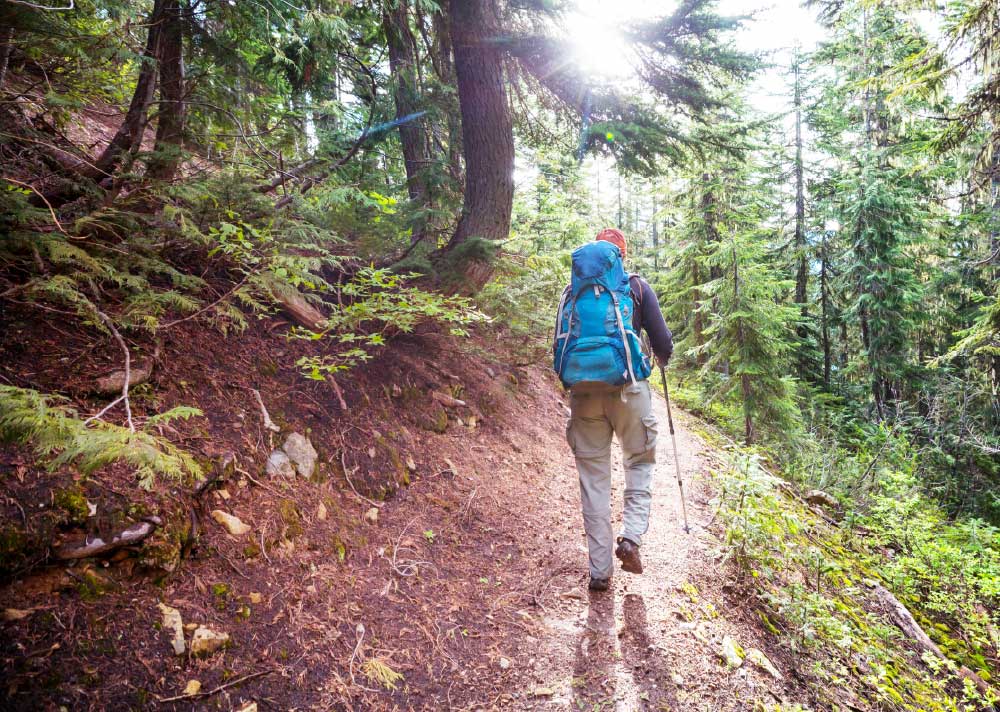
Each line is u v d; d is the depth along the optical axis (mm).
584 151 6488
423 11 5938
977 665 4672
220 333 3395
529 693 2203
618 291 2852
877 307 14930
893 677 3199
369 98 5902
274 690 1903
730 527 3551
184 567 2096
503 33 5512
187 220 3195
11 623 1622
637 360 2775
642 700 2174
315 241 4422
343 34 4129
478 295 5137
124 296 3070
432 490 3520
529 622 2682
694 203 15320
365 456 3355
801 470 7852
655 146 6121
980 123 7980
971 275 15883
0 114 3092
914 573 6113
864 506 7332
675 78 5891
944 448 12078
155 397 2611
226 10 3900
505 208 5598
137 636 1805
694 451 6422
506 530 3482
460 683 2217
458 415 4504
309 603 2312
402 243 5469
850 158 16906
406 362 4555
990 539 7594
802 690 2533
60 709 1525
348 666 2125
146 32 3994
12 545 1712
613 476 4812
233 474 2549
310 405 3340
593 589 2928
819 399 14188
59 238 2791
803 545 4355
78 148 3586
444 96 6461
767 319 8102
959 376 14250
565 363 2811
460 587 2836
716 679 2363
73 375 2461
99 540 1887
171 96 3996
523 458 4582
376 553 2809
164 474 2217
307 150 5035
